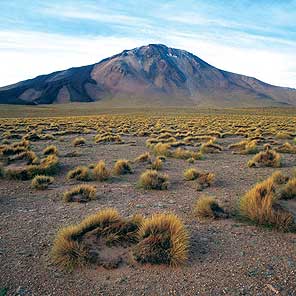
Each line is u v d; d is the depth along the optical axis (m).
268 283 4.56
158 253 5.14
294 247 5.71
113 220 6.09
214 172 12.78
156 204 8.35
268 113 110.00
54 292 4.38
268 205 6.80
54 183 11.11
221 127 39.53
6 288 4.45
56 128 38.47
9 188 10.34
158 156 16.14
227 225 6.80
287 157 16.80
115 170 12.62
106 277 4.72
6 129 37.25
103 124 47.66
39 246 5.76
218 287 4.46
